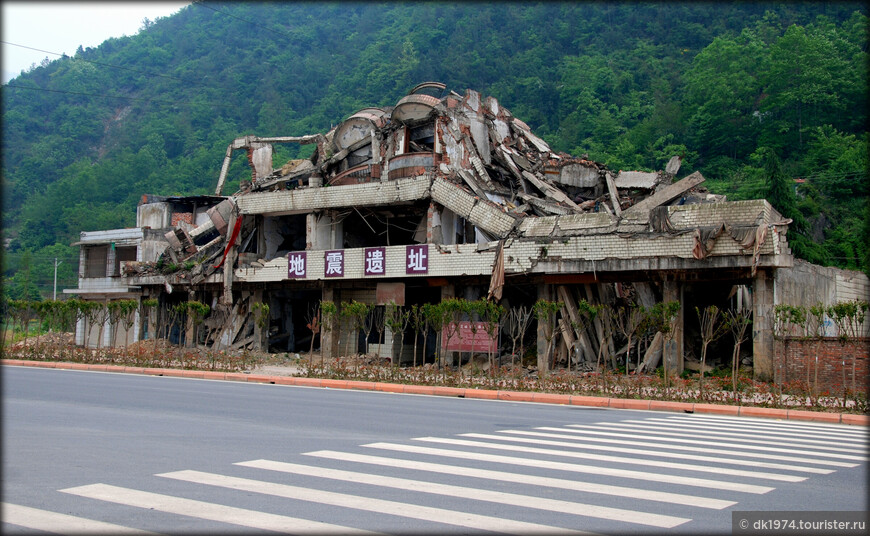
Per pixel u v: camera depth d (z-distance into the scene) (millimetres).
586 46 97562
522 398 19359
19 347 32438
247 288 36312
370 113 39938
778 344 22656
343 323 34938
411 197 30688
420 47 108750
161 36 144250
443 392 20375
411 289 34688
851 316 19734
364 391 20641
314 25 139500
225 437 10875
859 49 68312
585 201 35469
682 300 25406
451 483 7883
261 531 5934
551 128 86500
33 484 7562
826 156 60219
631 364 26641
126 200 97625
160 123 114125
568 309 27578
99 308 31875
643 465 9227
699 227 24031
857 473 9133
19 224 97312
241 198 35688
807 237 47062
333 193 32875
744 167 63500
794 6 84688
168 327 40375
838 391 20750
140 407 14578
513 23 105875
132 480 7785
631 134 76750
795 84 66812
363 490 7461
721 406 17516
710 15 94062
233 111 117875
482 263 28219
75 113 121938
